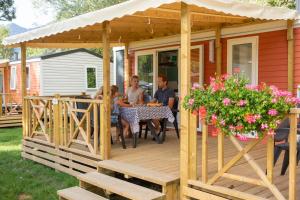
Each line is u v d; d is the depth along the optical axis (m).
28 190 5.29
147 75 9.08
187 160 3.96
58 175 6.07
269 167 3.30
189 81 3.91
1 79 20.64
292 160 3.13
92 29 6.20
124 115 6.06
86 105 6.12
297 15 5.85
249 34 6.76
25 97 7.36
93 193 4.61
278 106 3.12
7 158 7.54
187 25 3.90
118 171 4.64
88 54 17.39
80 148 5.99
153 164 4.82
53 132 6.66
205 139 3.80
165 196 4.03
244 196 3.44
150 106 6.18
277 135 4.09
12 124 13.24
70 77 16.77
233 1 4.52
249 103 3.24
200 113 3.66
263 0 14.67
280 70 6.33
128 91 7.68
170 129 8.25
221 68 7.26
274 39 6.40
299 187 3.82
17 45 7.79
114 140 6.79
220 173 3.69
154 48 8.78
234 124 3.40
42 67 15.80
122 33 7.73
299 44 6.06
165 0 3.82
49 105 6.61
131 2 4.26
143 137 7.12
